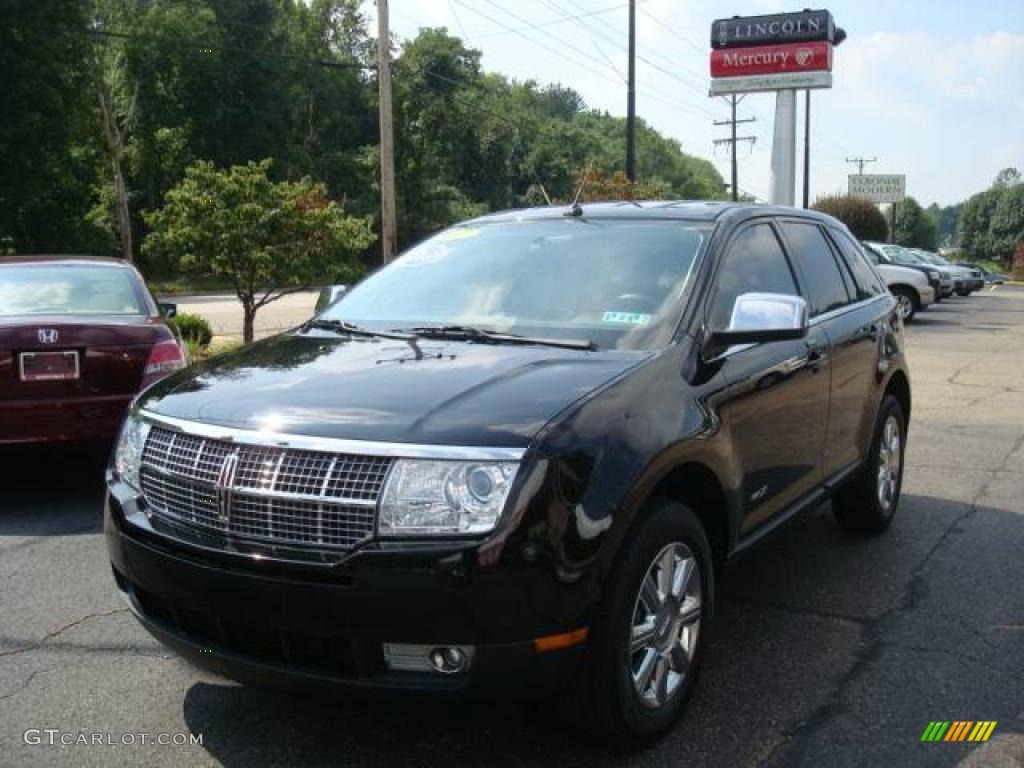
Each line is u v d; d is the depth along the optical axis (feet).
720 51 95.04
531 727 11.12
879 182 243.81
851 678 12.46
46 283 22.65
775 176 95.04
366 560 9.02
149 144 181.27
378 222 211.20
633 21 96.78
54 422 19.69
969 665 12.86
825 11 91.45
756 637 13.80
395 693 9.16
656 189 98.07
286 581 9.24
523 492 9.11
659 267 13.17
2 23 121.49
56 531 18.83
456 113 231.09
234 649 9.87
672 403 10.96
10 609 14.85
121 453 11.41
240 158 195.31
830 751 10.66
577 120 374.43
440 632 8.99
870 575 16.43
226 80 189.78
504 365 11.04
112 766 10.44
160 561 10.10
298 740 10.95
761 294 12.26
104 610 14.82
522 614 9.05
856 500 17.98
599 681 9.81
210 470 9.89
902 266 76.48
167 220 48.85
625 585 9.87
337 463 9.36
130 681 12.44
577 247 14.06
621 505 9.72
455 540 9.00
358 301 14.67
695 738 10.93
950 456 26.00
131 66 176.04
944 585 15.93
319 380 10.86
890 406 18.66
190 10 181.47
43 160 129.29
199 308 92.07
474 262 14.55
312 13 218.38
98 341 20.01
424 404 9.91
